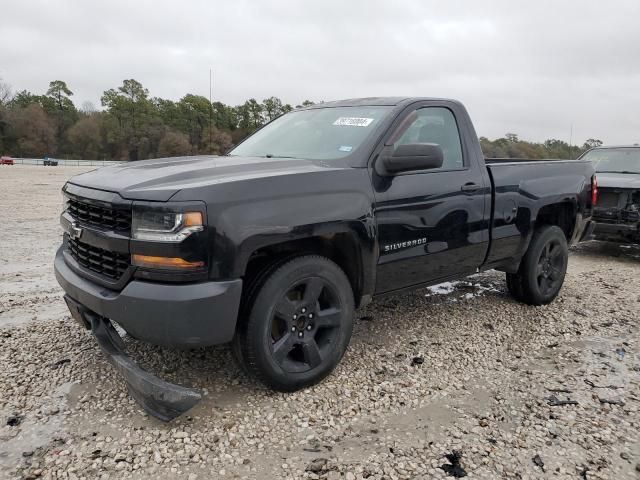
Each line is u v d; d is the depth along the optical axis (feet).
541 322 15.03
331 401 10.25
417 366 11.91
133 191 9.04
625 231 23.88
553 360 12.48
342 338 10.99
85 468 8.07
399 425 9.50
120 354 9.82
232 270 9.00
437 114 13.29
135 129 307.17
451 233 12.80
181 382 10.80
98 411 9.68
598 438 9.15
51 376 10.95
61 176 98.12
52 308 15.37
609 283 19.88
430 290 18.07
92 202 9.65
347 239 10.89
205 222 8.71
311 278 10.28
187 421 9.41
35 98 338.95
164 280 8.76
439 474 8.11
